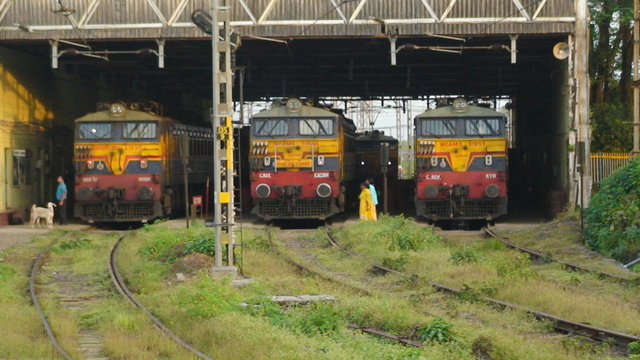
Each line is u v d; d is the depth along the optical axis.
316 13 46.94
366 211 48.19
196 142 60.97
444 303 23.03
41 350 17.19
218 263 28.25
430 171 48.19
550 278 27.19
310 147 48.62
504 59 58.09
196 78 69.12
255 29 47.06
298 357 16.12
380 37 47.16
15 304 23.53
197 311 20.66
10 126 50.41
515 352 16.41
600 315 20.14
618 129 55.72
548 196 53.22
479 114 48.12
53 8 47.38
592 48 62.59
